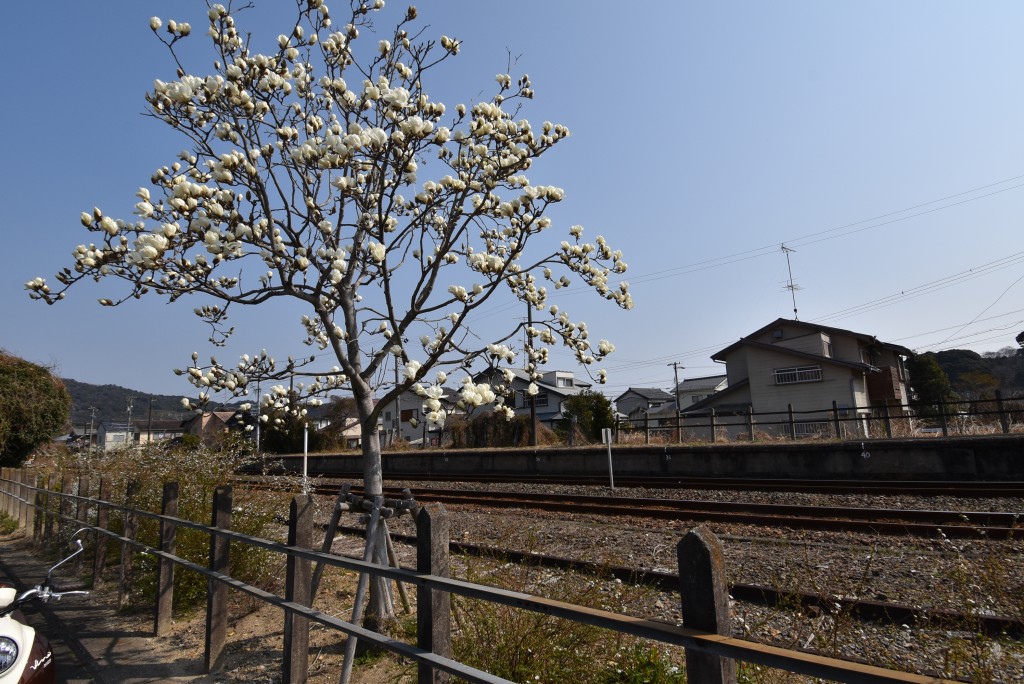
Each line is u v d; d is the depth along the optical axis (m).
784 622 4.77
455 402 4.04
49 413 21.14
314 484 13.44
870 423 18.66
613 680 3.59
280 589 6.12
